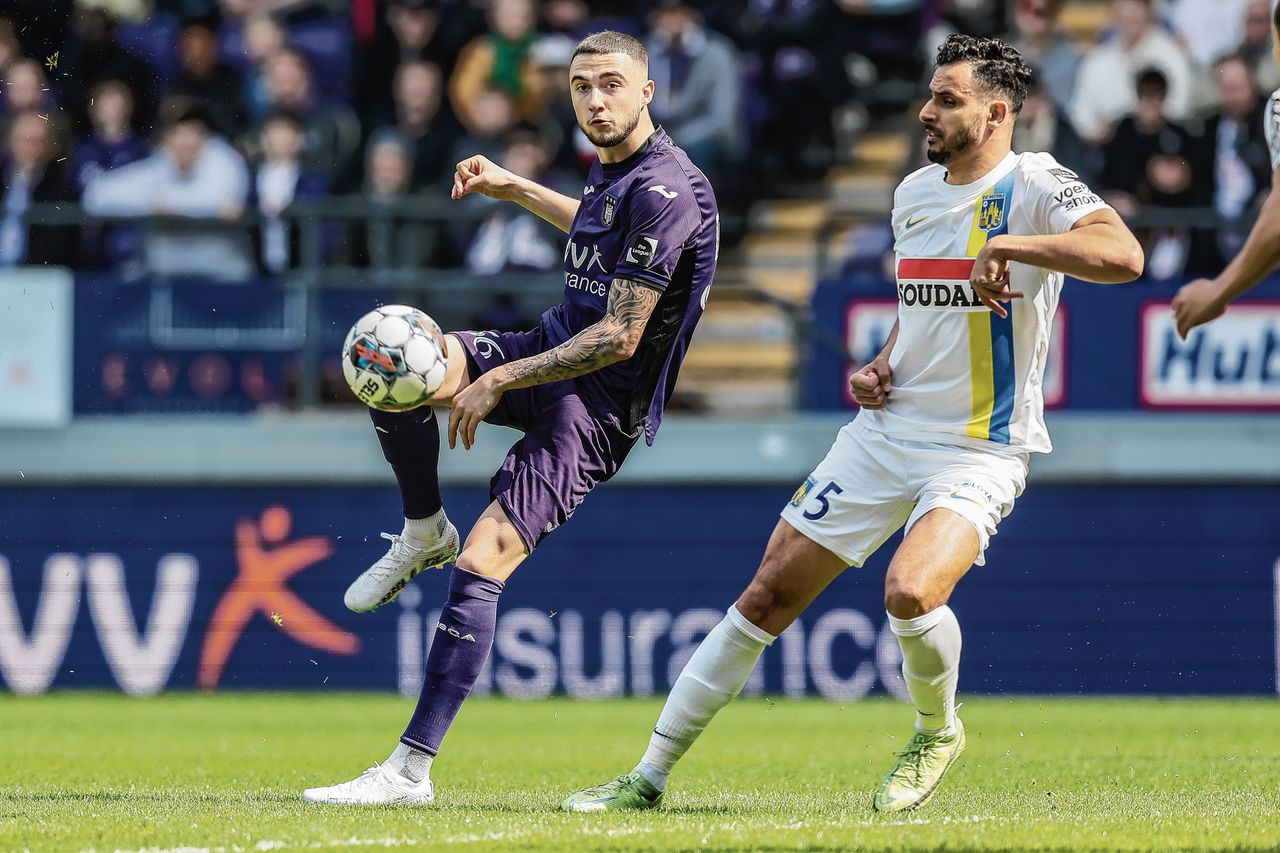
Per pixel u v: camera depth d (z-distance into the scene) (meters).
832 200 51.03
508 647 40.47
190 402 41.00
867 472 18.56
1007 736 31.58
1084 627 41.03
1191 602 41.06
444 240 44.16
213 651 40.22
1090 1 55.19
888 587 17.42
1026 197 17.92
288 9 49.72
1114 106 49.06
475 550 18.28
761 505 41.19
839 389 41.72
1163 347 41.41
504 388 18.03
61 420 40.47
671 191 18.17
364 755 26.97
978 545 17.86
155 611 40.25
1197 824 16.66
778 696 40.09
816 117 51.59
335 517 40.66
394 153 46.16
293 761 25.75
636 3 52.50
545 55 48.06
